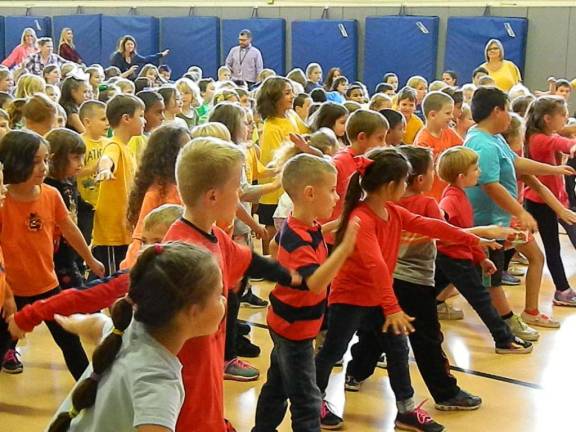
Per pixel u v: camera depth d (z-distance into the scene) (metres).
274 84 5.42
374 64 12.16
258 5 13.11
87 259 3.62
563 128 5.54
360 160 3.03
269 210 5.54
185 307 1.64
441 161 4.13
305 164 2.73
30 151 3.32
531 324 4.73
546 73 11.06
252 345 4.16
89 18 14.35
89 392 1.68
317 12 12.66
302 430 2.75
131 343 1.68
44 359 4.13
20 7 15.26
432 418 3.44
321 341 4.06
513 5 11.20
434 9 11.77
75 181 4.39
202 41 13.51
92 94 6.87
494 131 4.41
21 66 10.03
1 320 3.14
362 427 3.36
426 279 3.45
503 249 4.41
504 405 3.59
